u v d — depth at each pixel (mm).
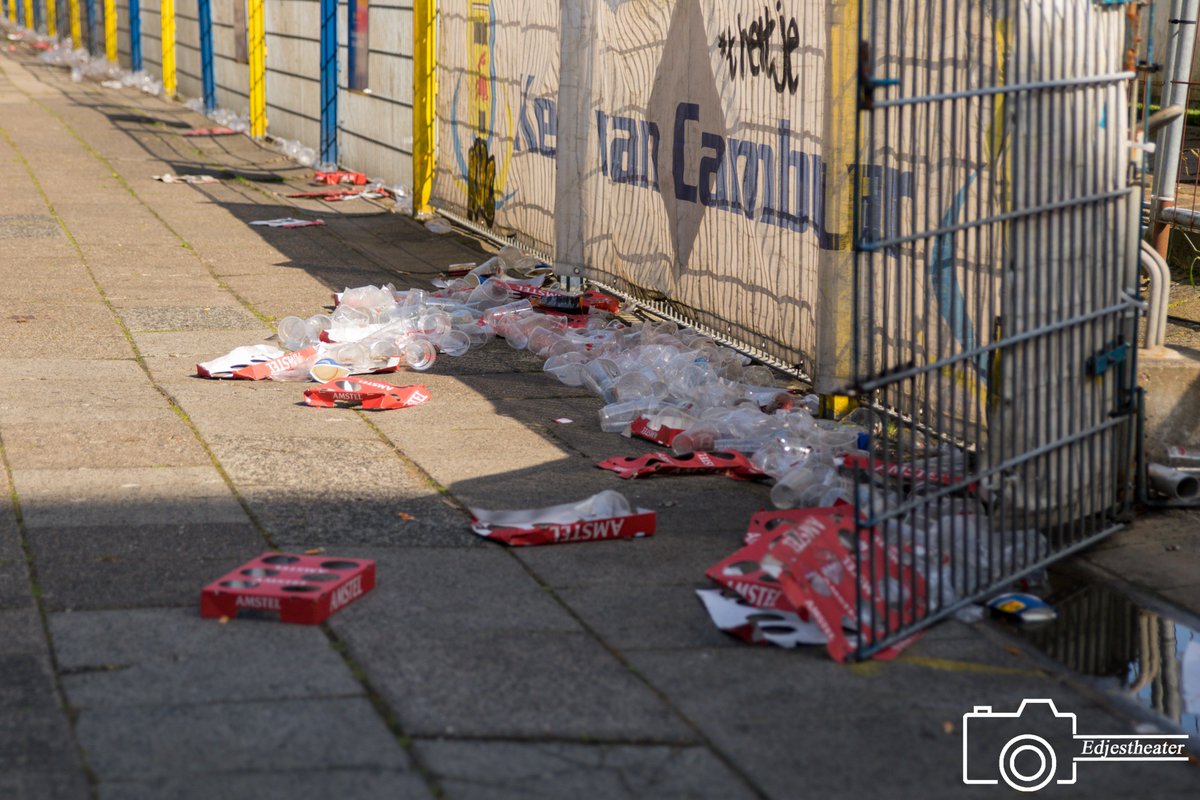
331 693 3516
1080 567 4777
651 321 8375
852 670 3803
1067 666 3955
